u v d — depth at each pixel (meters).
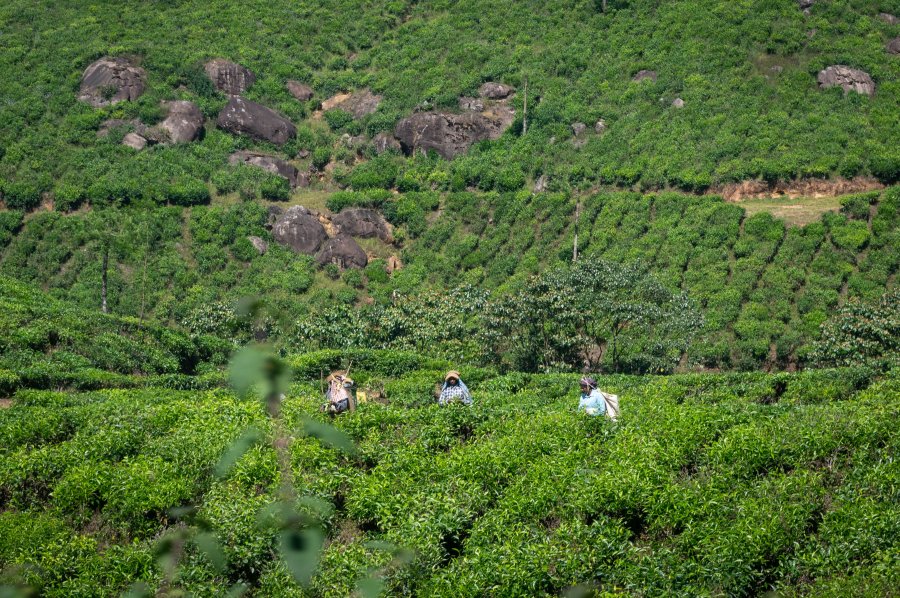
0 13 116.38
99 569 19.56
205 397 34.16
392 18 125.12
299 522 7.59
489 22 120.81
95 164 87.81
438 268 80.50
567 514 21.67
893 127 87.12
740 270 71.00
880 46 100.25
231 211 84.75
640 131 93.62
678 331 56.97
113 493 23.55
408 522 21.05
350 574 18.44
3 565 20.52
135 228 78.62
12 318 47.03
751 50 102.75
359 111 106.19
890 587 17.19
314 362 44.00
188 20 119.81
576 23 116.62
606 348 62.41
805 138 87.25
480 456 24.47
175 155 91.81
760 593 18.98
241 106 98.00
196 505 23.48
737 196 83.62
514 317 56.69
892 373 38.59
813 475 22.23
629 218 80.81
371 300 77.56
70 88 99.75
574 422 27.19
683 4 113.94
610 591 18.44
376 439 27.08
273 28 119.88
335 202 89.25
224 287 76.44
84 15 119.06
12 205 82.75
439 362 47.34
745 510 20.38
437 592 18.59
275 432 8.65
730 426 26.91
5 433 28.09
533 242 81.31
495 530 20.84
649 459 23.44
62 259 77.00
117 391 38.09
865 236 71.94
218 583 18.81
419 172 93.62
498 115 100.88
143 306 66.38
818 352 55.22
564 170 90.00
